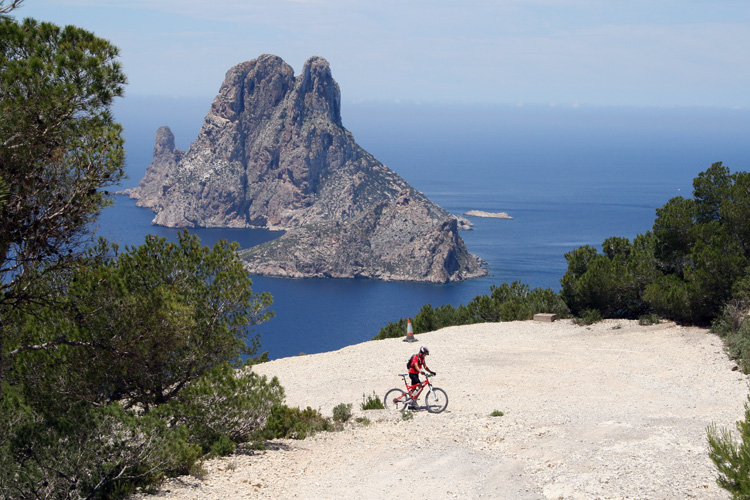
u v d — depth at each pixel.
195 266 16.19
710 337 30.12
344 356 32.25
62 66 11.51
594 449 14.85
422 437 17.23
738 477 9.62
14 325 13.99
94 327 13.58
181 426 14.52
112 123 12.47
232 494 12.23
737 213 33.91
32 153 11.62
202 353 15.68
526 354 30.22
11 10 10.91
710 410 19.45
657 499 11.41
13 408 12.30
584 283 37.97
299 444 16.95
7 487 10.45
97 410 12.50
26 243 12.02
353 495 12.42
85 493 11.21
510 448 15.62
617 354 29.31
